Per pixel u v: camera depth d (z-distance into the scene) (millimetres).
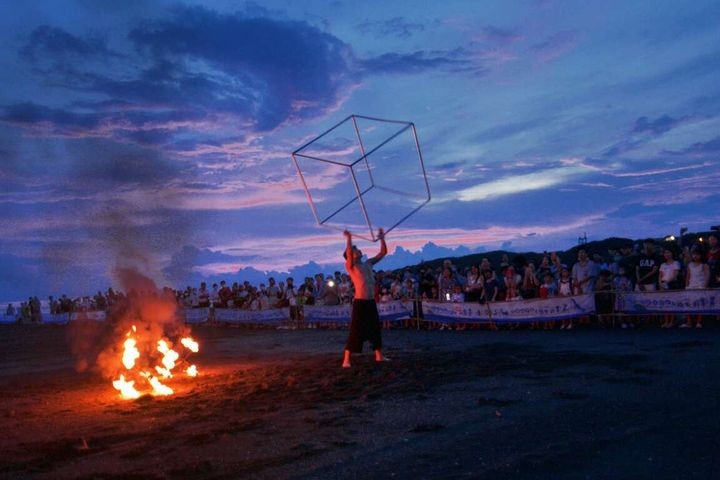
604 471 4375
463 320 17188
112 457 5512
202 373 11109
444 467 4668
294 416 6691
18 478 5051
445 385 7980
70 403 8711
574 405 6344
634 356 9305
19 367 14844
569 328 15016
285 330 21797
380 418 6355
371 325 10438
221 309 26500
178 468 5016
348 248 10445
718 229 16594
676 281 13891
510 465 4594
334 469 4789
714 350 9344
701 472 4234
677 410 5875
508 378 8180
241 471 4871
